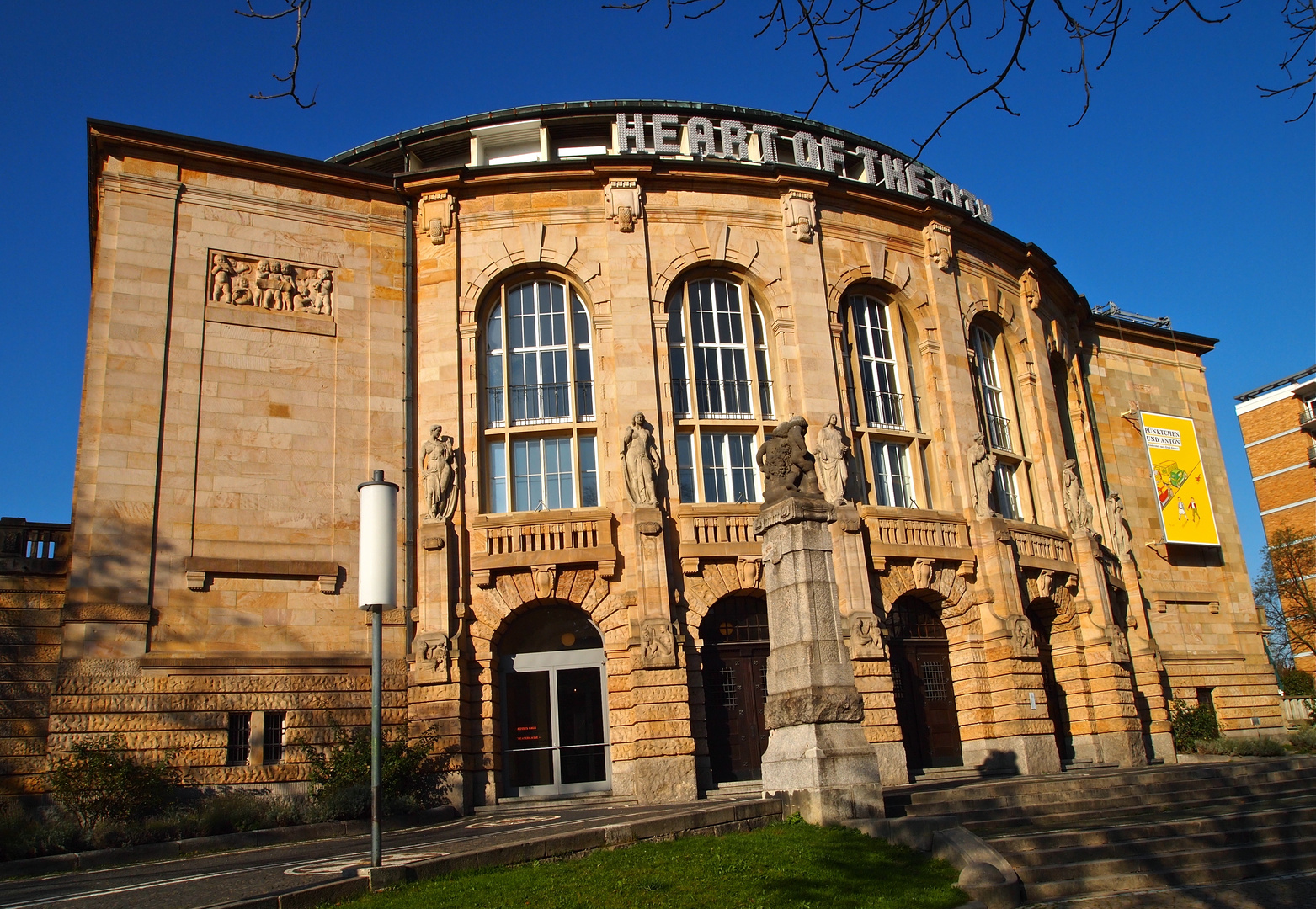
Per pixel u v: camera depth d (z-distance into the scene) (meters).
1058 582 29.12
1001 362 31.67
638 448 23.97
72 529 21.25
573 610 23.98
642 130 28.19
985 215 32.88
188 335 23.11
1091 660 28.98
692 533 23.98
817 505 15.68
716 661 24.22
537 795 22.78
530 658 23.69
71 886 12.97
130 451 21.83
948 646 26.73
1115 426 37.16
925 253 29.55
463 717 22.11
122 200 23.28
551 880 11.37
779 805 14.62
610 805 20.91
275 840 17.73
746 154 28.53
